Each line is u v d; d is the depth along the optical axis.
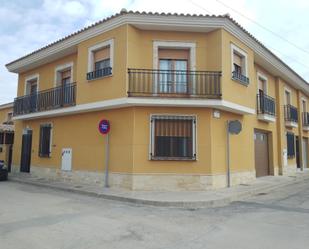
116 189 11.93
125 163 12.14
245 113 14.02
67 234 6.19
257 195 11.70
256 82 16.44
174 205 9.50
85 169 13.76
